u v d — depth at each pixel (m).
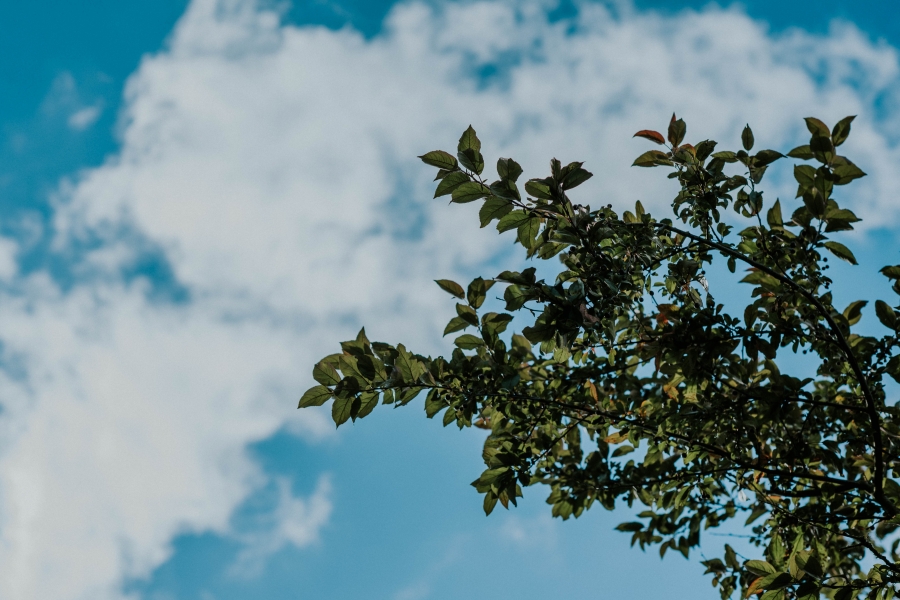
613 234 3.88
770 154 3.90
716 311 4.22
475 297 3.73
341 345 3.57
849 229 3.59
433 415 3.95
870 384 4.21
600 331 3.82
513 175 3.49
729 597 5.05
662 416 4.47
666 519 5.29
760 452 4.44
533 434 4.84
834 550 5.02
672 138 4.09
